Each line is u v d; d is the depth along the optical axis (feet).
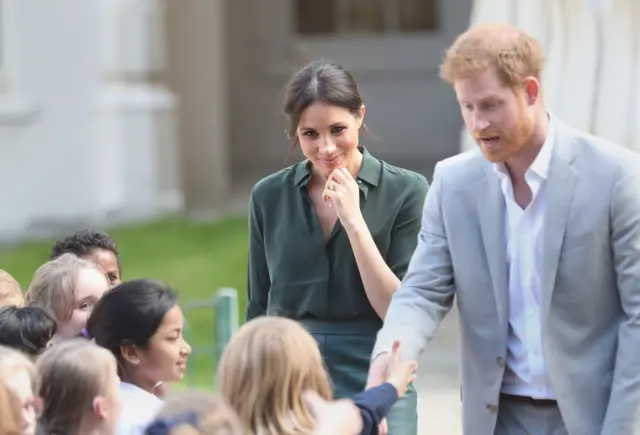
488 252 35.06
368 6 153.38
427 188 41.98
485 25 33.91
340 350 41.19
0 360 32.50
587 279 34.22
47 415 34.01
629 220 34.01
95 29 121.19
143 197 122.83
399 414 40.04
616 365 34.09
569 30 66.74
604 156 34.40
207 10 139.74
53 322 40.37
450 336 80.53
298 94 40.19
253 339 32.91
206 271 98.68
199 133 139.85
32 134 120.67
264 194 42.24
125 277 96.84
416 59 152.97
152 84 123.54
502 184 34.96
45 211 120.98
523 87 33.50
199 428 28.89
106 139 121.80
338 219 41.09
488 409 35.40
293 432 32.35
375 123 153.99
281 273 41.70
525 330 34.94
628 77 65.10
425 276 36.14
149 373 38.32
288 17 153.79
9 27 120.16
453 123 153.28
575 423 34.45
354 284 41.16
